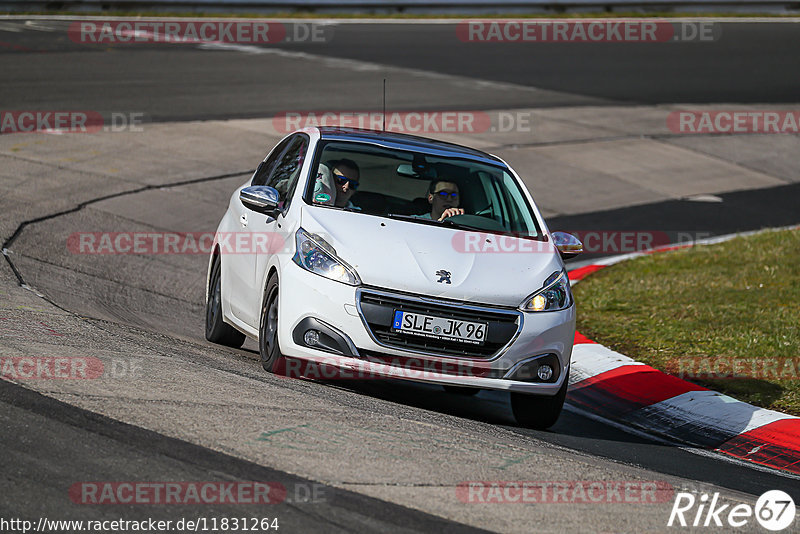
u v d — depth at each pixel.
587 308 39.81
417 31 119.19
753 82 101.75
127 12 115.00
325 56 98.44
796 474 23.97
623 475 19.94
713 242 54.00
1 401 18.56
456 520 15.77
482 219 26.83
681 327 36.41
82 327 26.06
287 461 17.42
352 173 26.83
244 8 122.31
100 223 44.09
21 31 97.56
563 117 81.62
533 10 135.25
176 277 38.75
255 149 61.88
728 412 27.73
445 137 70.75
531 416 25.12
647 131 80.38
